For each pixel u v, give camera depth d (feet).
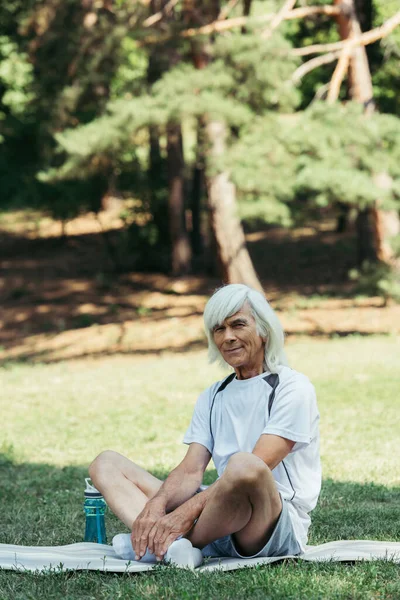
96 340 73.87
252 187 51.80
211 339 15.26
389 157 52.80
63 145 56.29
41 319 85.40
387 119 53.36
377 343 58.75
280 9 61.62
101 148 54.95
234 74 53.88
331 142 52.06
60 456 30.71
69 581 14.06
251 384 14.90
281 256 99.91
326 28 82.33
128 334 74.69
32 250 111.34
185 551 14.33
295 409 14.55
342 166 51.52
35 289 95.40
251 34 53.83
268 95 53.78
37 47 75.97
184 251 92.99
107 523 20.26
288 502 14.73
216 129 55.01
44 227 120.88
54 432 35.50
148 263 96.68
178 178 91.04
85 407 41.24
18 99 115.24
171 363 57.00
